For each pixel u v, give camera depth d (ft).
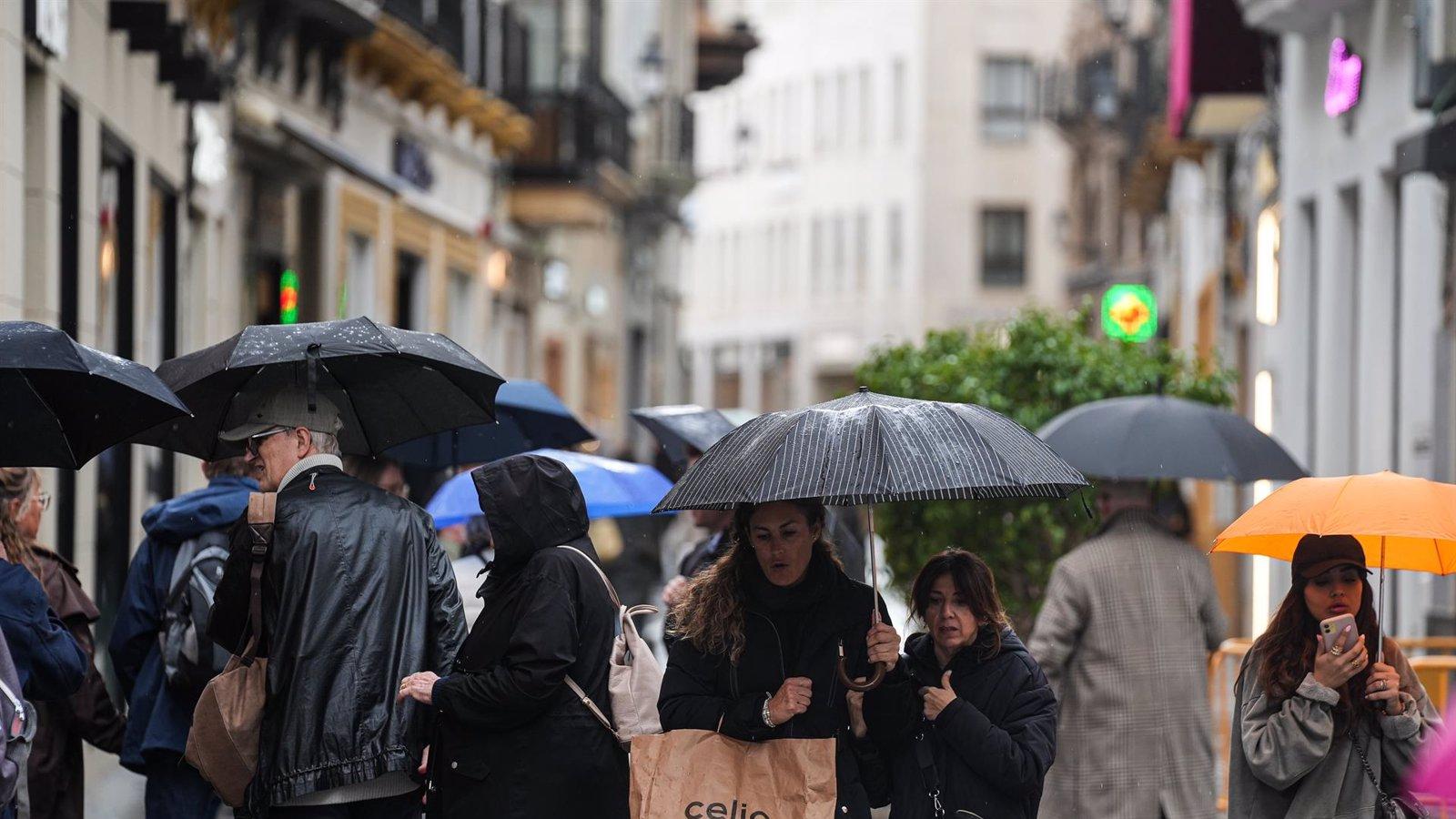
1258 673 33.17
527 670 32.71
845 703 32.76
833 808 31.53
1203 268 150.30
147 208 79.51
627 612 34.55
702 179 234.79
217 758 32.58
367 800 33.45
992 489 30.30
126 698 40.91
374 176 108.78
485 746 33.19
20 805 32.99
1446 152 64.59
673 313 251.60
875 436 30.89
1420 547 36.37
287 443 33.91
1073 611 43.86
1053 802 44.04
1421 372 71.56
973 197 333.62
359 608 32.68
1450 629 66.54
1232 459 45.80
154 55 79.36
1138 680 43.62
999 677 34.01
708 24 255.50
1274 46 106.63
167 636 39.68
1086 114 224.12
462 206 151.12
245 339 33.68
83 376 32.76
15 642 34.35
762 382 371.97
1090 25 225.76
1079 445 45.91
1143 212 193.67
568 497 34.09
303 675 32.30
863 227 346.13
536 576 33.35
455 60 138.00
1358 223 87.92
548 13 168.45
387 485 45.37
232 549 33.06
